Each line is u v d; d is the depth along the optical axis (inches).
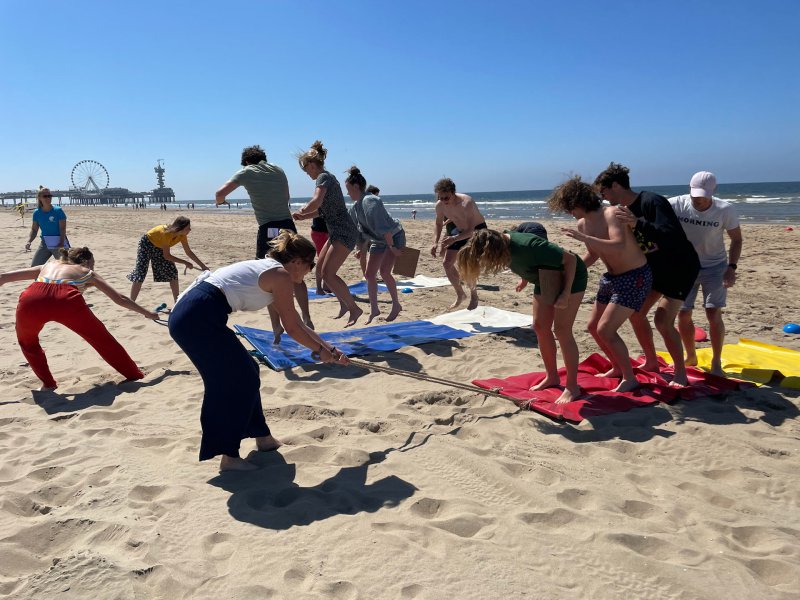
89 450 143.4
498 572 97.1
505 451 145.6
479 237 158.1
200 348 126.0
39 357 189.3
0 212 2095.2
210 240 747.4
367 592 91.6
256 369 135.4
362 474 133.1
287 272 131.3
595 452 145.9
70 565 92.9
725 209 184.2
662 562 100.7
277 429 159.6
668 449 148.0
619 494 125.0
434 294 357.1
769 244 630.5
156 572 94.2
